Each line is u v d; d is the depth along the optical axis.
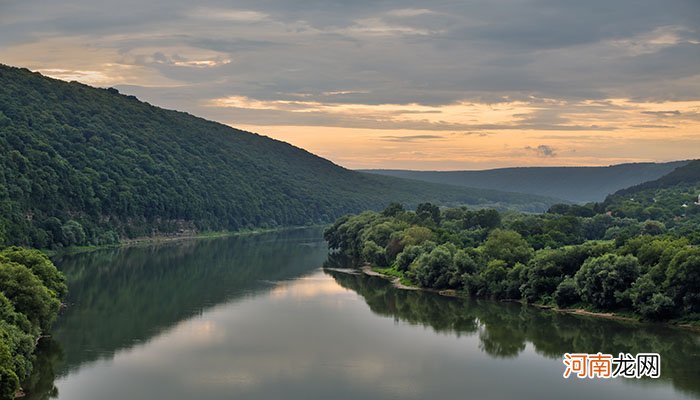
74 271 196.25
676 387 94.06
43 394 88.19
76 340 115.12
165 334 120.50
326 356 107.50
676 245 142.12
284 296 161.12
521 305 150.88
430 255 176.62
